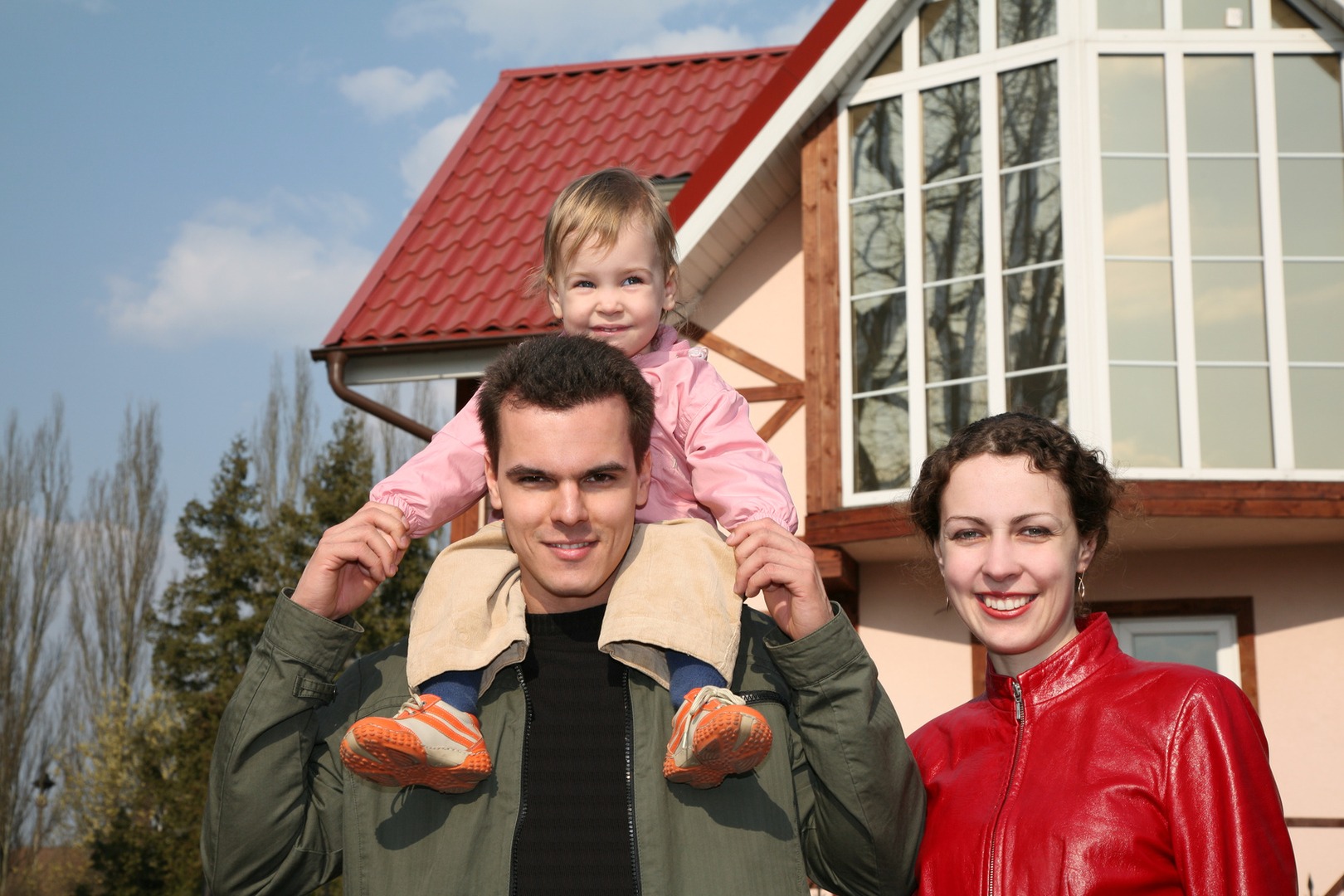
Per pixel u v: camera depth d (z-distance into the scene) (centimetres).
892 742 265
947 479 302
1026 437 296
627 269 368
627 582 276
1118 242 880
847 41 936
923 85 939
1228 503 831
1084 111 884
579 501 256
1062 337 873
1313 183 886
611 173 385
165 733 2258
